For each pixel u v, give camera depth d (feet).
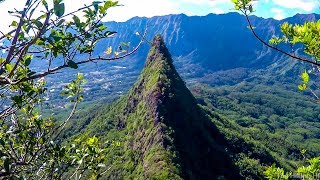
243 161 262.47
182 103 267.18
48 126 22.33
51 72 13.87
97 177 23.70
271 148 383.04
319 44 17.11
